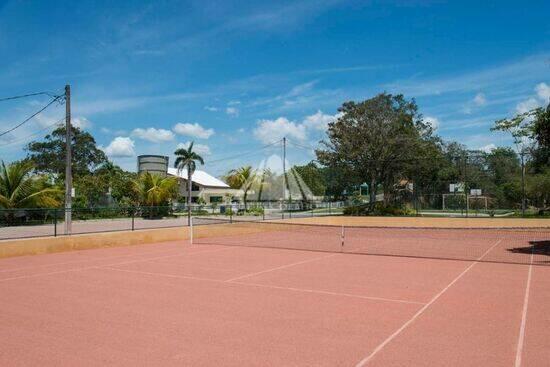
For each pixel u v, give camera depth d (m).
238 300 9.07
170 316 7.76
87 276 12.07
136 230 20.78
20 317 7.69
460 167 43.69
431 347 6.11
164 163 64.19
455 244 21.50
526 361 5.59
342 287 10.53
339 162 44.78
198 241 22.86
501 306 8.59
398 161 42.97
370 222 35.09
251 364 5.45
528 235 26.47
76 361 5.55
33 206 32.78
